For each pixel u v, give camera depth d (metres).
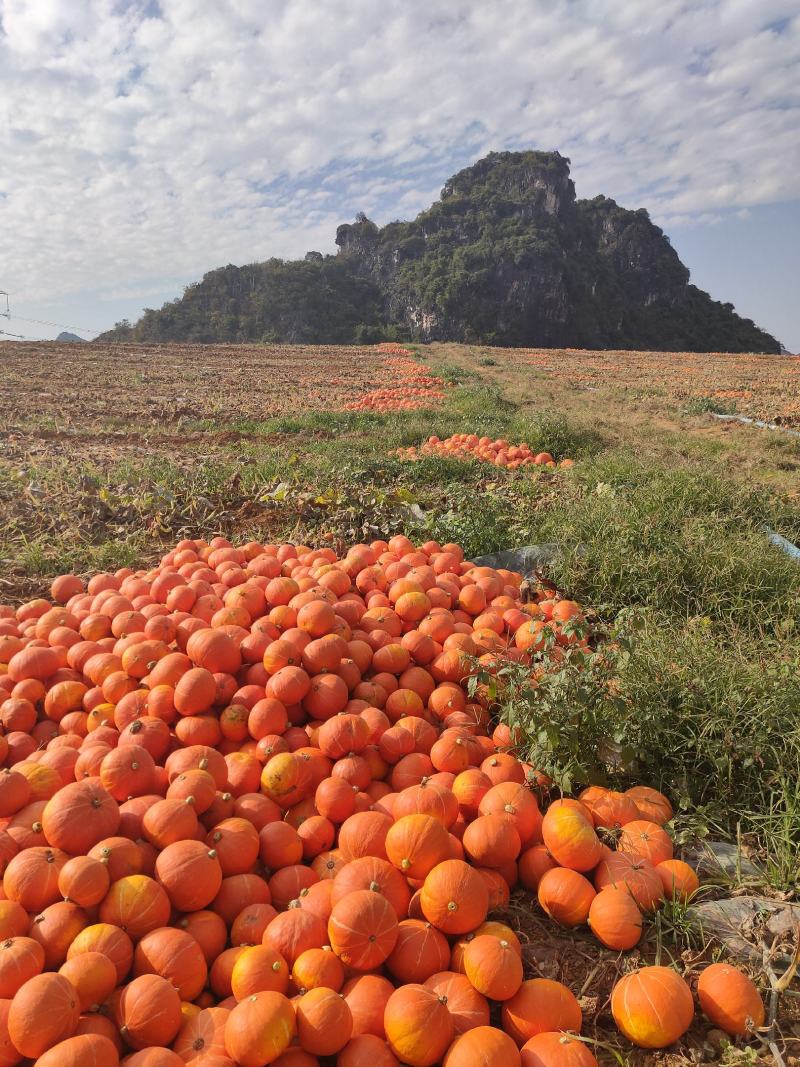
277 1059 1.41
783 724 2.27
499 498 5.25
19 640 2.73
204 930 1.66
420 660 2.71
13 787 1.89
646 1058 1.54
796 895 1.87
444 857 1.76
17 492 5.41
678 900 1.83
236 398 14.37
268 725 2.22
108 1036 1.43
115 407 12.16
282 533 4.90
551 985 1.56
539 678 2.31
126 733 2.14
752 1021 1.54
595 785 2.16
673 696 2.44
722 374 24.00
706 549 3.91
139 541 4.72
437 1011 1.45
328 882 1.77
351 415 11.27
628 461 6.35
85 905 1.60
